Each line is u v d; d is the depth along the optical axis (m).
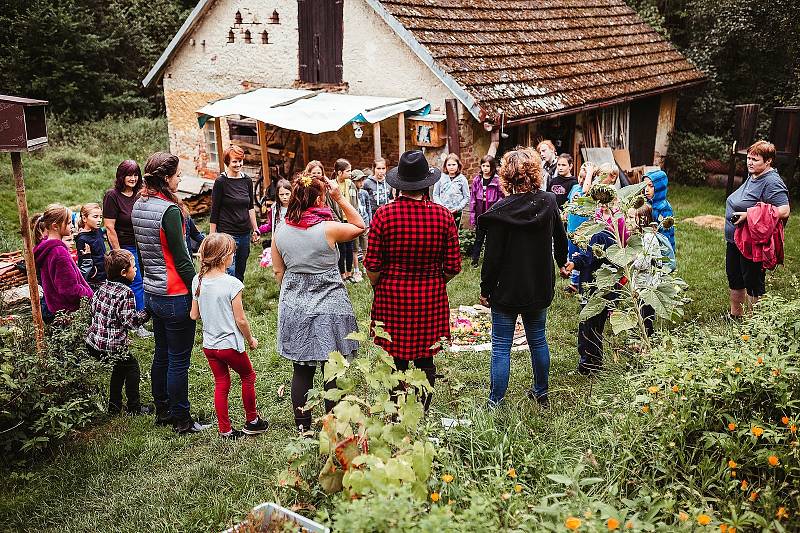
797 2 14.71
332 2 12.24
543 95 11.96
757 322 4.73
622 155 14.88
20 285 7.59
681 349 4.70
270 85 13.56
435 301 4.80
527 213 4.80
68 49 19.92
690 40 18.42
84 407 5.36
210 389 6.24
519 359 6.41
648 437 3.95
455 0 12.92
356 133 11.08
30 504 4.41
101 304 5.52
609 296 5.68
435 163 11.63
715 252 10.18
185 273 5.18
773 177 6.64
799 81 15.30
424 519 2.88
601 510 3.10
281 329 4.90
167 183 5.20
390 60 11.80
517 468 3.93
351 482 3.17
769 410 3.96
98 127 19.22
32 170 15.75
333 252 4.83
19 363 5.09
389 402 3.65
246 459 4.79
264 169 12.30
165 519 4.07
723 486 3.57
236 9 13.66
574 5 15.77
